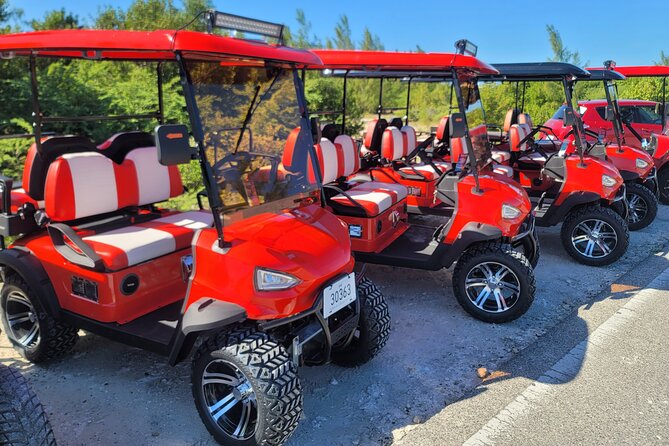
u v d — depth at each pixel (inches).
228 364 100.0
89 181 131.1
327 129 199.9
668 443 106.2
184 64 97.5
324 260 106.0
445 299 178.1
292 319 99.3
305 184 122.0
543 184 263.6
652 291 183.3
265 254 99.3
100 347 143.8
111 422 111.9
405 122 251.4
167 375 130.4
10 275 133.6
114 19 539.8
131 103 338.6
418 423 112.2
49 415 113.7
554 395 122.4
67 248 122.9
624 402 119.7
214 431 103.7
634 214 258.8
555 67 225.0
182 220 141.9
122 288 118.6
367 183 199.5
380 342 129.0
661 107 322.3
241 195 105.6
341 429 110.3
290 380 96.5
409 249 173.9
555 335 151.8
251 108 109.3
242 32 108.0
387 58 159.3
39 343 130.0
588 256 208.4
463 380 128.8
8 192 128.6
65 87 331.6
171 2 553.0
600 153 255.0
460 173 170.2
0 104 309.9
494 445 105.4
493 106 258.2
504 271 157.2
